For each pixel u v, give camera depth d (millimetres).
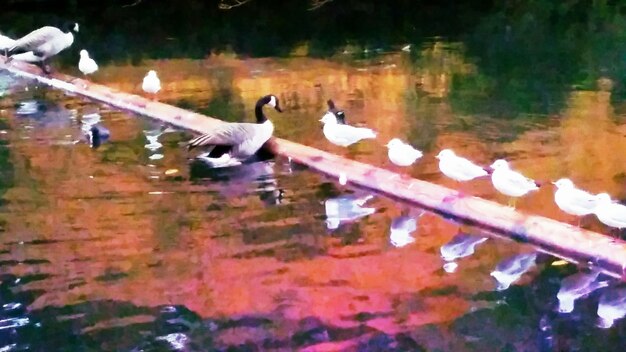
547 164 8586
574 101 10695
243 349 5992
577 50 13891
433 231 7285
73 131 9789
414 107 10570
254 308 6355
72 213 7637
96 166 8672
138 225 7426
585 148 8977
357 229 7340
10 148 9211
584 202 6816
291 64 13195
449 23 17000
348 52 14133
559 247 6902
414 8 18938
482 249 7012
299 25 17375
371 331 6125
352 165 8320
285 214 7605
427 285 6582
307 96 11156
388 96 11078
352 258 6914
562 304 6367
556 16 17484
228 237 7223
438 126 9789
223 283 6621
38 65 12641
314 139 9414
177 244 7125
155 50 14914
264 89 11570
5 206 7777
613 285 6547
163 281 6652
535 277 6656
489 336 6082
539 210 7520
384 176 8031
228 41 15672
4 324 6246
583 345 6012
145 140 9438
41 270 6801
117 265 6852
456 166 7465
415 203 7707
